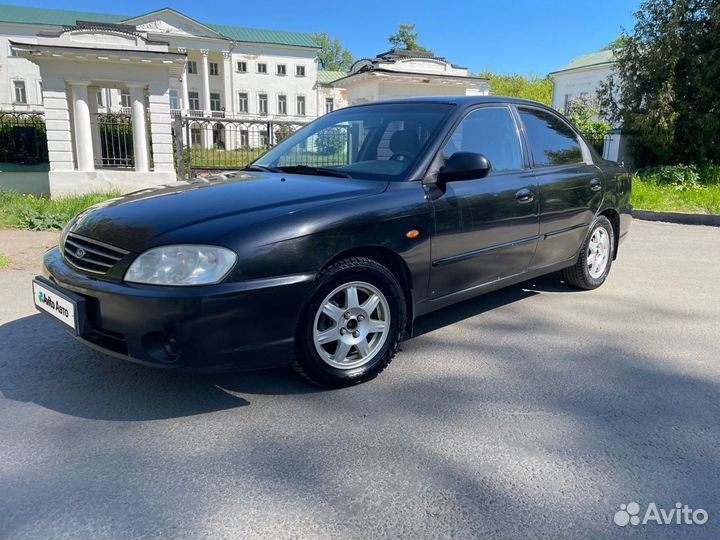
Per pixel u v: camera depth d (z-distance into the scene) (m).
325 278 2.86
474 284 3.77
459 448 2.51
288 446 2.52
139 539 1.93
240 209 2.85
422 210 3.27
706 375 3.32
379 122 3.93
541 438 2.60
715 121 13.07
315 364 2.92
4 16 44.16
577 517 2.06
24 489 2.19
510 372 3.33
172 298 2.50
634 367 3.43
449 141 3.60
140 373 3.24
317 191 3.12
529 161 4.23
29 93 44.56
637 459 2.44
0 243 6.62
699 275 5.81
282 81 53.66
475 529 2.00
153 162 11.62
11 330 3.87
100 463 2.38
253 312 2.63
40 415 2.76
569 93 42.38
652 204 10.98
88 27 11.60
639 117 13.88
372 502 2.14
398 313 3.22
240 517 2.05
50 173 10.80
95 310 2.71
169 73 11.79
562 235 4.47
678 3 13.20
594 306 4.67
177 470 2.33
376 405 2.91
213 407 2.87
